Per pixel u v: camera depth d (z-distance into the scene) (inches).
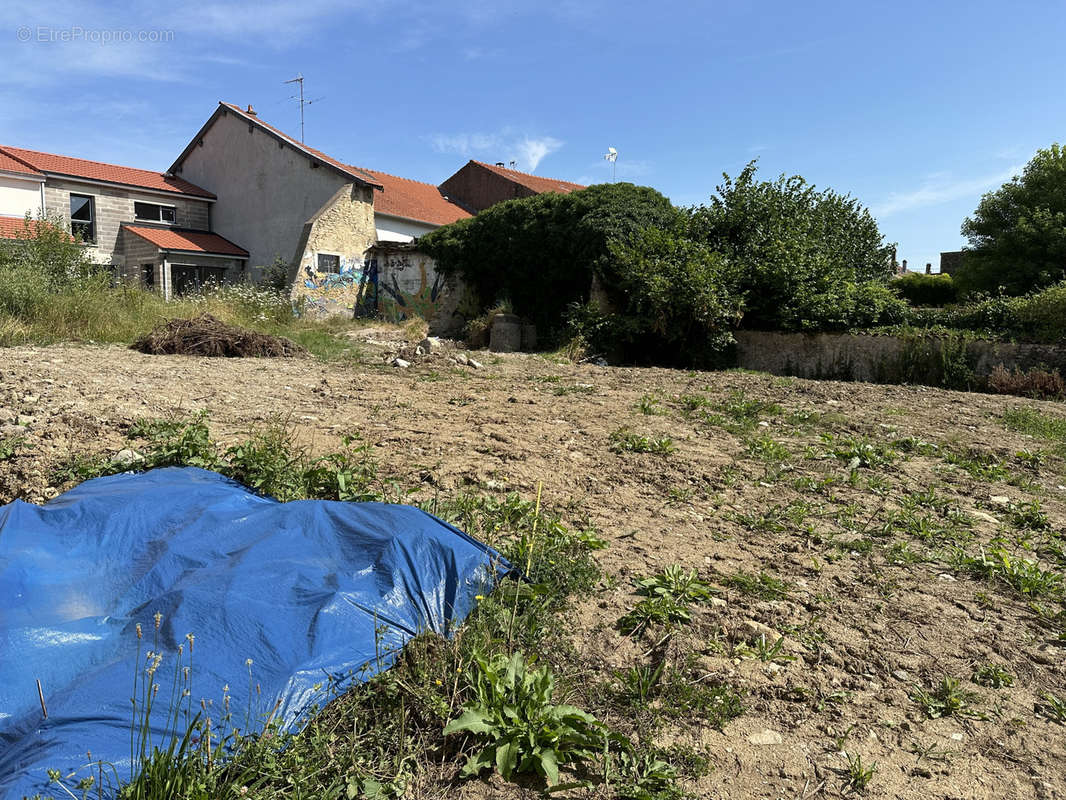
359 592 101.0
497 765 81.5
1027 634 122.0
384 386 319.0
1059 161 866.8
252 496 138.2
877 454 231.0
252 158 877.2
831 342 514.3
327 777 78.2
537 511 147.2
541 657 104.2
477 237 704.4
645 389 353.7
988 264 889.5
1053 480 214.8
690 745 90.0
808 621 122.5
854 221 730.2
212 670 82.8
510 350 617.9
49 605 96.3
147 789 67.2
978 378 442.9
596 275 609.0
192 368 314.2
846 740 92.8
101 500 124.8
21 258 505.4
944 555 153.6
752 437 250.4
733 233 601.0
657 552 145.9
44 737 70.6
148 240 815.7
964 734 95.5
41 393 222.5
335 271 745.0
